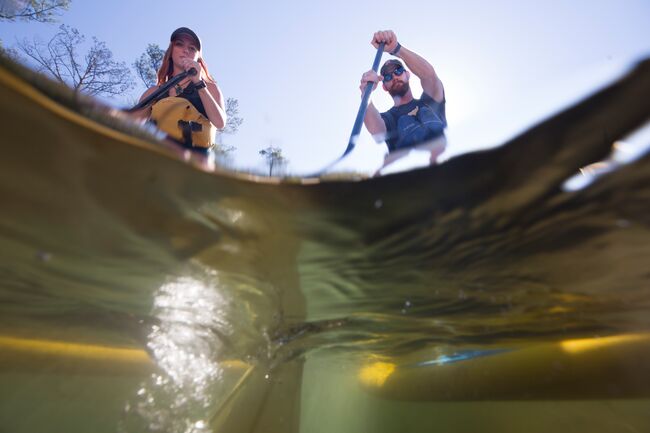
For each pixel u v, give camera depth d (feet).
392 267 3.40
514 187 2.25
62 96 1.74
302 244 2.96
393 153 2.30
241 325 5.07
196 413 5.45
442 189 2.29
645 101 1.67
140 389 6.23
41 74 1.69
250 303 4.37
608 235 2.75
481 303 4.39
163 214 2.53
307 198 2.38
